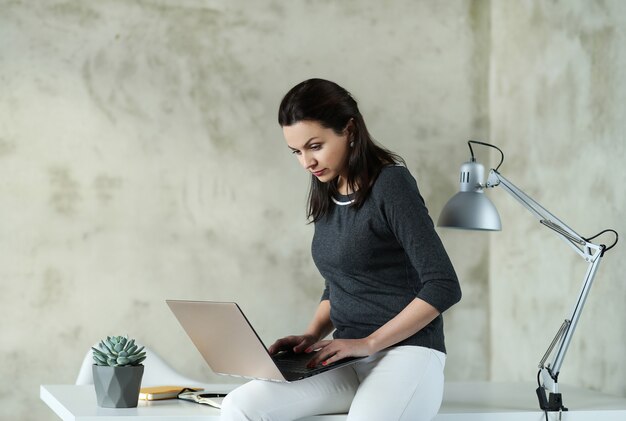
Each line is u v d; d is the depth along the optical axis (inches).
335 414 87.7
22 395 140.6
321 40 154.8
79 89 145.2
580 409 99.9
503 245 152.8
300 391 84.7
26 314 141.4
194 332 87.7
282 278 151.7
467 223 103.0
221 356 87.7
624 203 117.4
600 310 122.0
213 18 151.0
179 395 98.3
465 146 159.2
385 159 88.0
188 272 148.2
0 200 141.1
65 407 89.7
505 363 151.5
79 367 142.9
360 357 84.3
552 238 135.6
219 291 149.3
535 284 140.9
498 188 154.6
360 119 86.9
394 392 82.4
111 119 146.3
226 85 150.9
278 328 151.3
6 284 140.8
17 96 142.6
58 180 143.6
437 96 158.9
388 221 85.1
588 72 126.8
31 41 143.6
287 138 86.1
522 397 106.7
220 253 149.6
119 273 145.4
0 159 141.5
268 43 152.8
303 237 152.9
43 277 142.3
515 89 149.5
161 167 147.9
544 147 138.9
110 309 144.8
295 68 153.6
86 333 143.6
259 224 151.3
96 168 145.3
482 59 160.2
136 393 90.7
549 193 136.9
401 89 157.6
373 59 156.7
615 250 119.0
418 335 85.5
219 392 104.7
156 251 147.0
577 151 129.1
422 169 157.8
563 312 131.9
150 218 147.1
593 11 125.9
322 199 89.8
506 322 151.3
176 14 149.6
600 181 123.0
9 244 141.3
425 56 158.7
